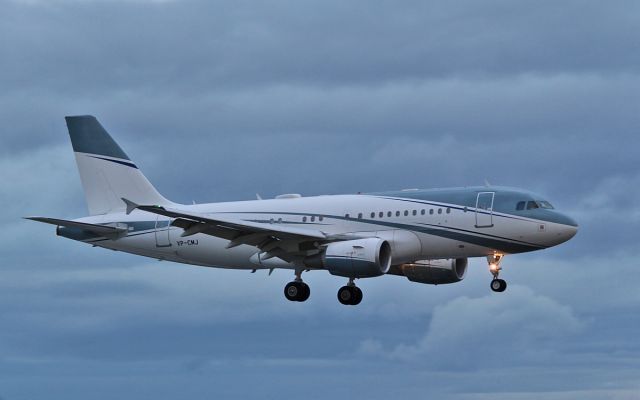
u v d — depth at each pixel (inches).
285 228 6653.5
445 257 6742.1
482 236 6574.8
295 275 7052.2
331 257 6589.6
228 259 7209.6
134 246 7406.5
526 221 6496.1
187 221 6466.5
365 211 6825.8
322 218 6919.3
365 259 6510.8
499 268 6796.3
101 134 7647.6
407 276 7214.6
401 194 6815.9
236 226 6486.2
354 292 6929.1
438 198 6688.0
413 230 6683.1
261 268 7190.0
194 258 7308.1
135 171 7559.1
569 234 6501.0
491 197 6589.6
